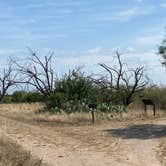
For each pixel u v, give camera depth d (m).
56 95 37.31
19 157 15.73
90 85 38.84
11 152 16.31
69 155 19.14
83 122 30.72
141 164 18.03
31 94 53.78
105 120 31.59
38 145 20.44
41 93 51.28
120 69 42.59
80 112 34.69
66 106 36.41
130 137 23.81
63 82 38.38
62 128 27.36
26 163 15.50
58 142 21.81
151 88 42.59
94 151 20.27
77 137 23.83
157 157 19.20
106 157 19.09
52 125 28.81
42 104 43.62
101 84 41.31
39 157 17.88
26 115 34.34
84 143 22.12
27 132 23.36
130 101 41.56
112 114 34.12
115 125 28.58
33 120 30.84
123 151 20.34
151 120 30.41
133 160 18.69
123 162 18.28
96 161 18.28
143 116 33.19
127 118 32.41
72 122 30.70
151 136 23.95
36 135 22.91
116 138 23.58
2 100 58.34
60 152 19.56
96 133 25.25
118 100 40.94
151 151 20.30
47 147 20.28
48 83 47.94
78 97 37.75
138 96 41.97
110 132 25.52
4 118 28.73
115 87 41.81
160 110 38.19
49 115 34.06
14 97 56.34
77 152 19.86
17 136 21.75
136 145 21.64
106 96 40.38
